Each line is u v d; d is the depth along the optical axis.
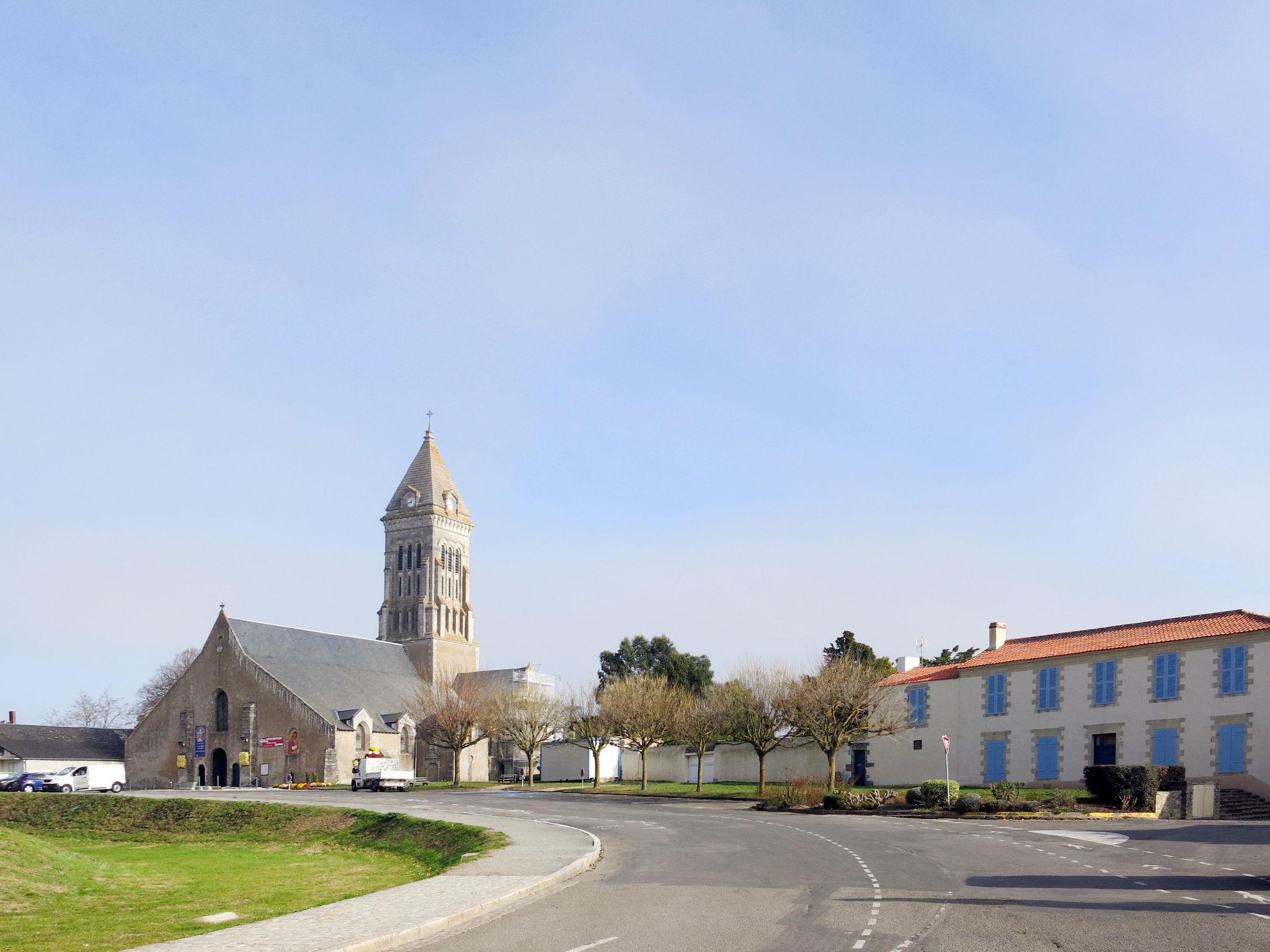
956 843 37.09
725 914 22.75
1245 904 23.19
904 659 84.62
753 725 72.69
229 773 114.31
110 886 33.88
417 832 47.56
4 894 30.47
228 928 22.92
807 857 33.56
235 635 116.81
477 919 23.12
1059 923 21.12
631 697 85.62
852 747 78.50
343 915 23.45
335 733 109.62
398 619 140.88
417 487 143.62
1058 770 67.44
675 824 47.47
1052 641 72.06
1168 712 62.91
